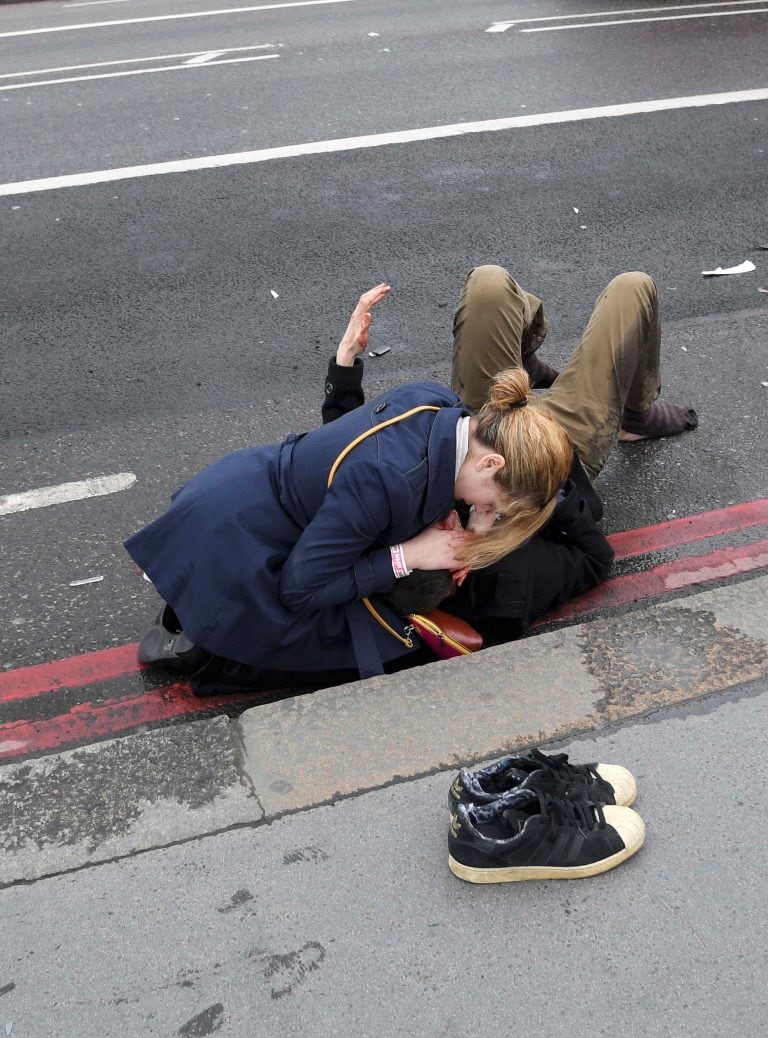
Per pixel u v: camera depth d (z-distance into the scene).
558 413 3.29
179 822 2.37
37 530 3.76
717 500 3.83
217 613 2.67
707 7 10.74
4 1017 2.00
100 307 5.30
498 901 2.19
